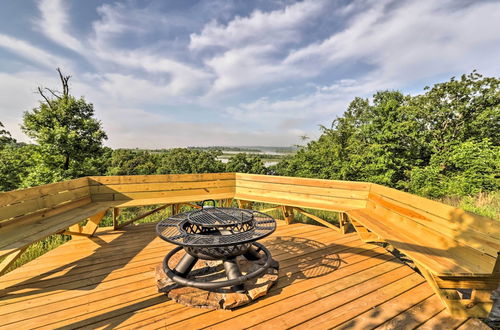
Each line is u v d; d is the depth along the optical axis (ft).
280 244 11.66
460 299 6.58
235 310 6.87
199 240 7.11
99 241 12.05
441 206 8.19
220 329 6.16
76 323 6.38
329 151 39.04
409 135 32.14
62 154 41.27
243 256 9.82
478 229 6.73
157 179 15.21
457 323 6.38
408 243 8.16
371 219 10.94
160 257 10.30
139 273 8.95
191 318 6.57
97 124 46.65
